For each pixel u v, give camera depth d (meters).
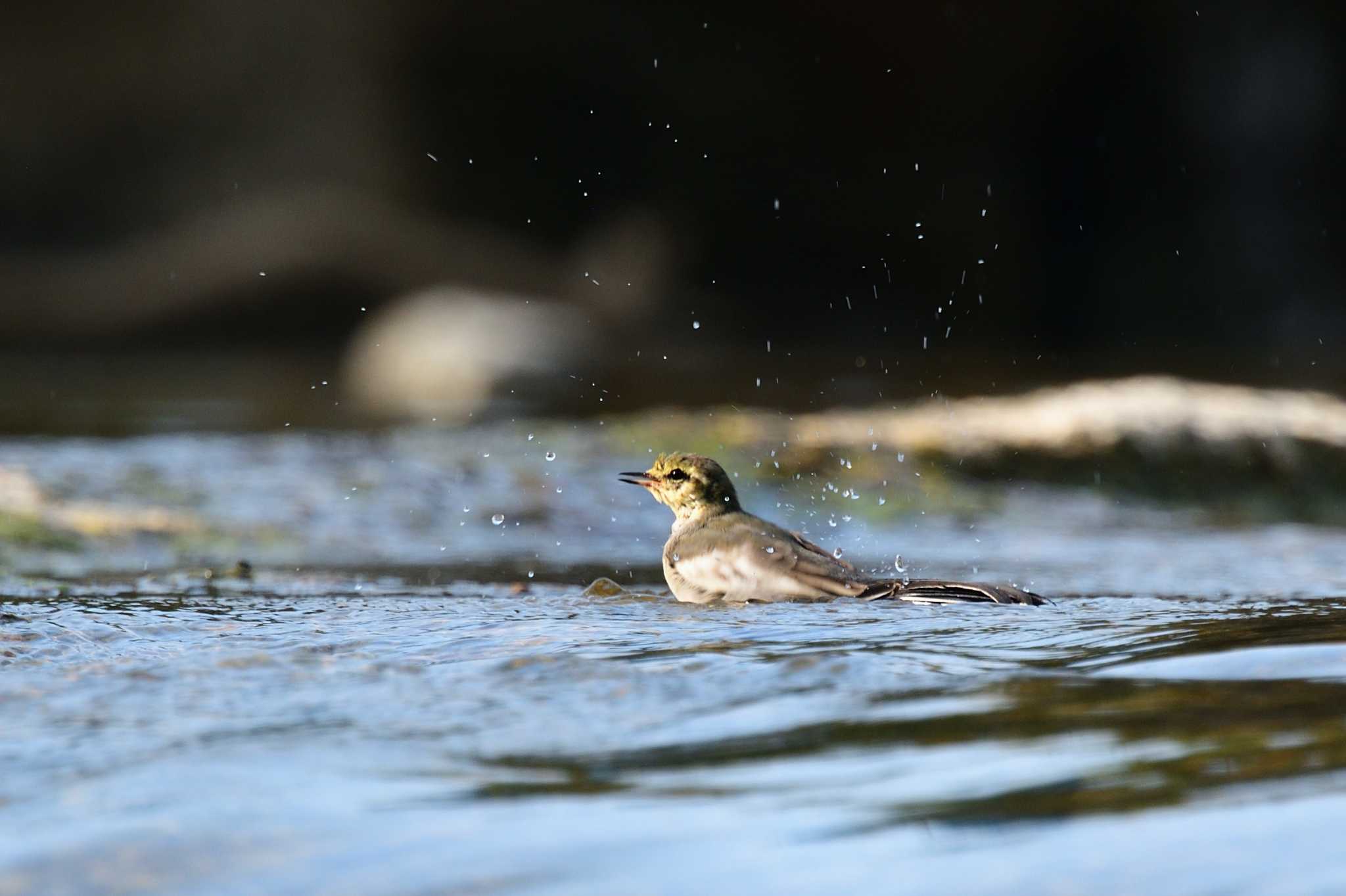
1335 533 14.20
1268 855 3.00
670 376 29.22
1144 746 3.89
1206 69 36.12
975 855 3.12
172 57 37.94
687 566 8.83
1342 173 36.09
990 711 4.45
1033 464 16.44
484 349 28.45
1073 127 36.78
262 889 3.07
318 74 38.19
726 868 3.12
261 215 37.22
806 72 37.50
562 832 3.38
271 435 18.66
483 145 38.19
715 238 37.75
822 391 27.02
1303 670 4.90
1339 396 25.39
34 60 37.41
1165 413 17.27
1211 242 36.28
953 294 37.22
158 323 35.72
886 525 14.30
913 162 37.47
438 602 8.28
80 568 10.46
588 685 5.15
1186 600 8.04
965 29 36.50
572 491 14.35
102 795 3.80
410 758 4.16
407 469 14.74
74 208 37.41
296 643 6.32
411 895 3.02
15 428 20.50
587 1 37.75
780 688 5.00
